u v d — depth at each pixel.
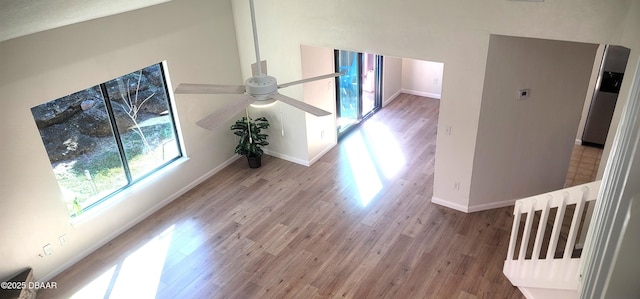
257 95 3.20
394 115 8.70
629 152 0.62
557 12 4.08
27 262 4.75
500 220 5.55
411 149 7.39
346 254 5.14
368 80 8.42
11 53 4.15
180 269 5.06
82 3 3.21
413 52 5.08
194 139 6.35
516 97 5.04
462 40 4.71
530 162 5.60
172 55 5.66
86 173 5.25
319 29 5.66
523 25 4.30
